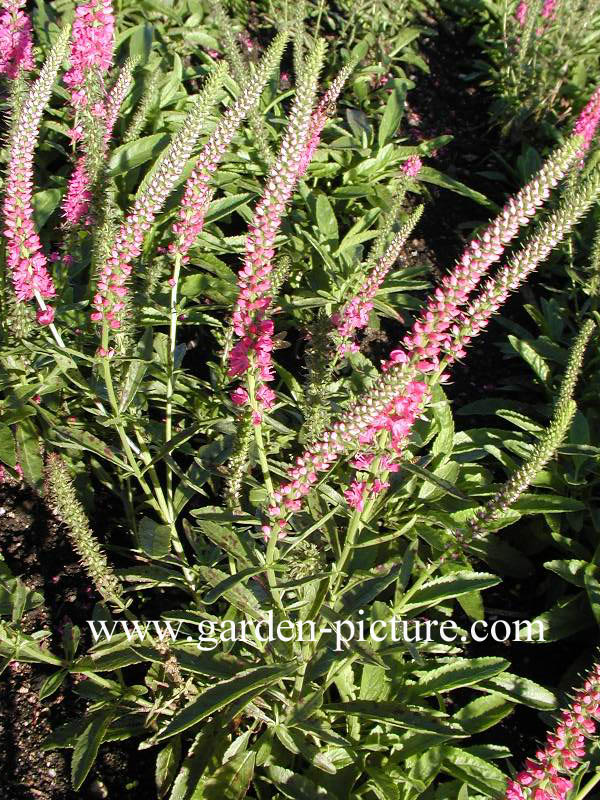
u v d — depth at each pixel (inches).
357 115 33.5
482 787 16.3
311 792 15.7
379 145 32.3
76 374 18.8
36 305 20.6
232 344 20.6
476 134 40.1
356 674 18.1
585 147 29.8
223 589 13.2
